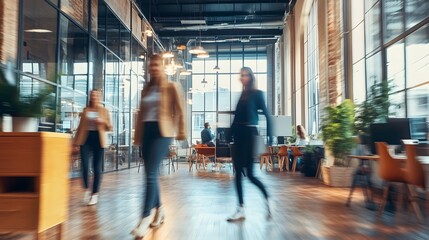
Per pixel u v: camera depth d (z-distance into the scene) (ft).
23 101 8.23
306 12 39.83
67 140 8.68
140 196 17.16
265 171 35.19
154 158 10.03
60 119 23.32
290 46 45.62
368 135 16.48
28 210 7.43
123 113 37.17
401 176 11.92
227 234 9.87
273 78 63.16
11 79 8.70
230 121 13.55
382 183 17.33
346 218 12.28
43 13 21.39
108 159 32.68
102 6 30.73
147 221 9.63
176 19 49.49
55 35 22.76
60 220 8.32
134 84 41.24
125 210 13.46
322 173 24.29
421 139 17.04
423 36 17.03
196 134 66.90
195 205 14.76
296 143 35.88
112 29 33.40
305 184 23.09
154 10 48.98
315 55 36.83
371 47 22.90
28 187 8.08
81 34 26.78
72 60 25.34
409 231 10.48
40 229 7.43
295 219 12.01
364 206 14.64
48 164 7.72
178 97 10.57
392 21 20.30
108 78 32.32
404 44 18.74
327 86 27.09
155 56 10.48
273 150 37.99
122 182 23.72
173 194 18.20
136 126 10.43
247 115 12.05
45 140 7.57
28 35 19.80
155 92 10.33
